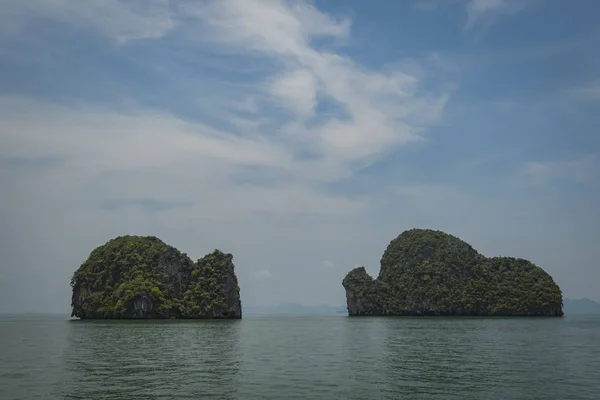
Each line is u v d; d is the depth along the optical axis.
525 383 33.16
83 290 174.12
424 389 31.00
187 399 27.91
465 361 45.78
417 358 48.50
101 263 177.25
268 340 74.69
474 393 29.72
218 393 29.70
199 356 50.66
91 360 46.44
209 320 165.38
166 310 167.50
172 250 184.12
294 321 183.75
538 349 57.69
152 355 51.38
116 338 76.75
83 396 28.75
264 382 33.69
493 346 62.12
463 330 102.44
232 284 182.50
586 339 74.31
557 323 141.25
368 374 37.41
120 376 36.34
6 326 124.81
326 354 52.94
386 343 68.19
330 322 168.88
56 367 41.25
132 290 166.38
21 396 28.73
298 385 32.50
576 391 30.31
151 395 29.08
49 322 158.25
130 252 179.50
